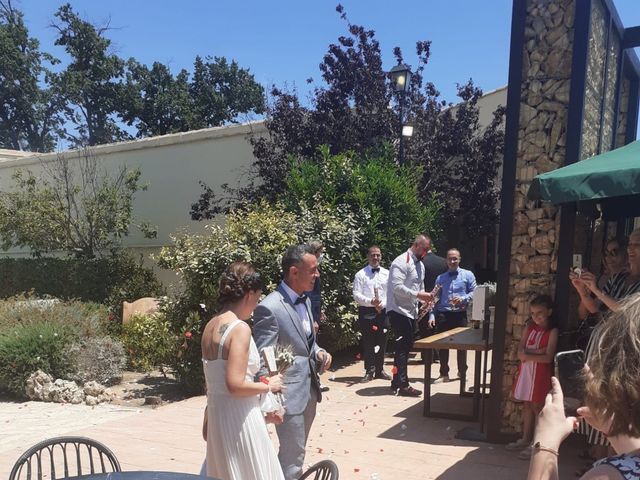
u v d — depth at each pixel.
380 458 5.03
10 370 8.03
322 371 3.85
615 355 1.38
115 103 34.69
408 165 11.80
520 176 5.28
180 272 8.07
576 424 1.69
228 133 13.84
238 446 2.93
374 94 12.20
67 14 33.88
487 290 6.05
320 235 9.06
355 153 11.32
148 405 7.55
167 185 14.98
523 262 5.30
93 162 15.72
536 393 4.88
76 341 8.83
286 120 12.18
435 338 6.33
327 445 5.38
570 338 5.07
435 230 11.45
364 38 12.55
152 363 9.26
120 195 14.43
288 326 3.60
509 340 5.39
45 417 6.89
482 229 12.07
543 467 1.52
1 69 34.56
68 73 34.09
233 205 13.01
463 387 7.32
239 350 2.92
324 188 10.20
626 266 4.88
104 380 8.62
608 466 1.31
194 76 37.78
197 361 7.86
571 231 5.02
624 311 1.43
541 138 5.20
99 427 6.16
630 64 7.34
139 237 15.55
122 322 10.82
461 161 12.17
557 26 5.15
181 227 14.70
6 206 14.02
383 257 10.03
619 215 5.94
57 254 17.09
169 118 35.41
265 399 3.21
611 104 6.60
